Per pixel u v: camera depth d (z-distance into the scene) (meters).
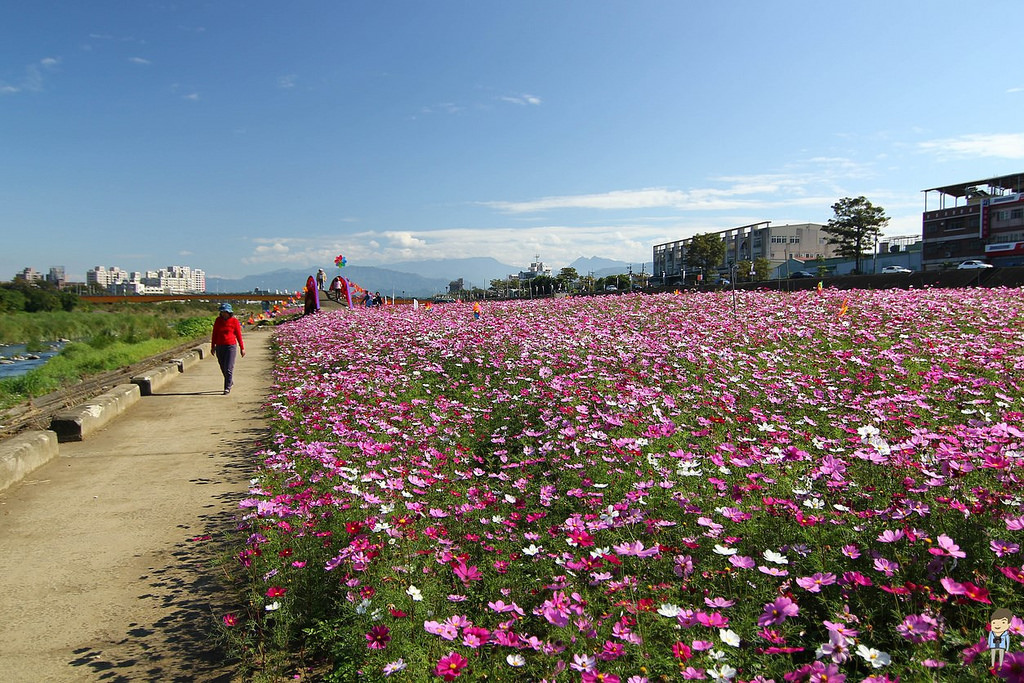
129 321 50.34
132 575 3.82
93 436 7.40
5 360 30.19
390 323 18.23
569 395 7.26
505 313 19.86
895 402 6.41
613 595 3.04
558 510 4.38
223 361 10.34
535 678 2.60
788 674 2.27
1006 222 52.97
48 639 3.15
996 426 4.51
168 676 2.84
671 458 4.93
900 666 2.35
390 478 4.89
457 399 8.34
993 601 2.61
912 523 3.29
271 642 3.04
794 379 8.02
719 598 2.79
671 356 9.69
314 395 8.66
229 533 4.39
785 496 3.94
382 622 2.84
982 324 11.70
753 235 94.75
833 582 2.84
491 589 3.32
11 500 5.17
